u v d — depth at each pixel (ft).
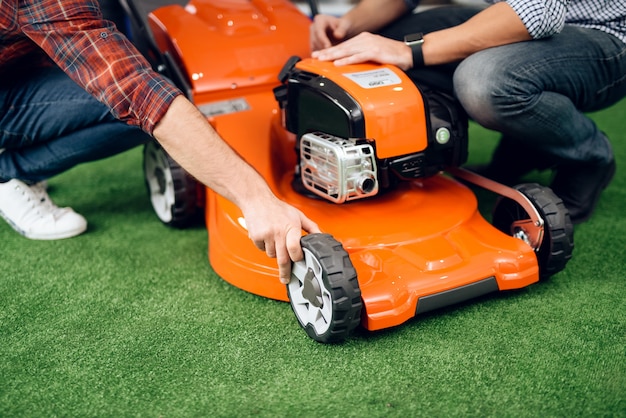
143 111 3.79
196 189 5.70
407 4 5.92
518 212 4.84
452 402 3.59
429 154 4.71
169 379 3.87
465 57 4.91
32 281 5.09
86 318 4.57
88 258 5.45
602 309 4.42
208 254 5.43
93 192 6.86
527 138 5.08
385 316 4.04
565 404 3.53
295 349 4.12
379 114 4.24
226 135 5.28
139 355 4.12
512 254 4.45
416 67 4.89
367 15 5.84
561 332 4.18
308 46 6.01
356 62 4.66
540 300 4.56
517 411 3.50
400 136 4.32
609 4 5.03
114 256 5.47
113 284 5.02
